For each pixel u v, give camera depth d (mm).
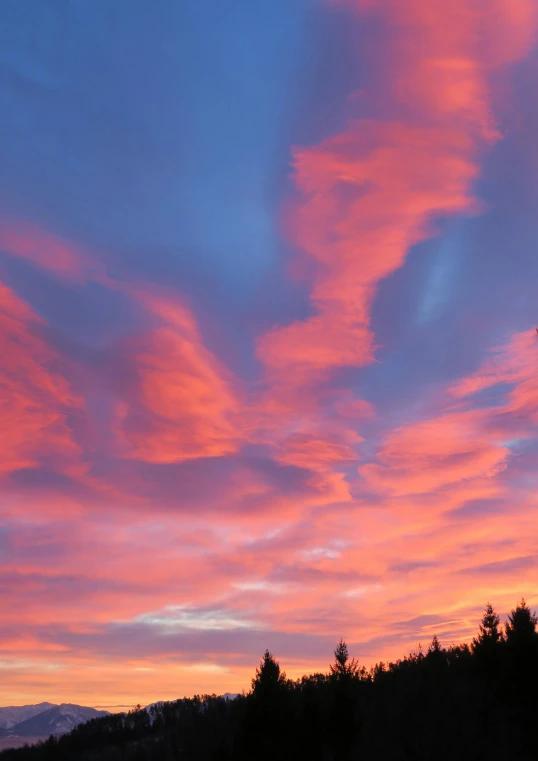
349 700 62781
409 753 52375
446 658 78250
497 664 66062
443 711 55594
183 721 136125
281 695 65750
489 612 73438
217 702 128750
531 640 65375
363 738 58094
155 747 113250
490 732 52719
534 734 52250
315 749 60719
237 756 64312
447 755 51500
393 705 60812
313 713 63344
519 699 57875
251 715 65000
